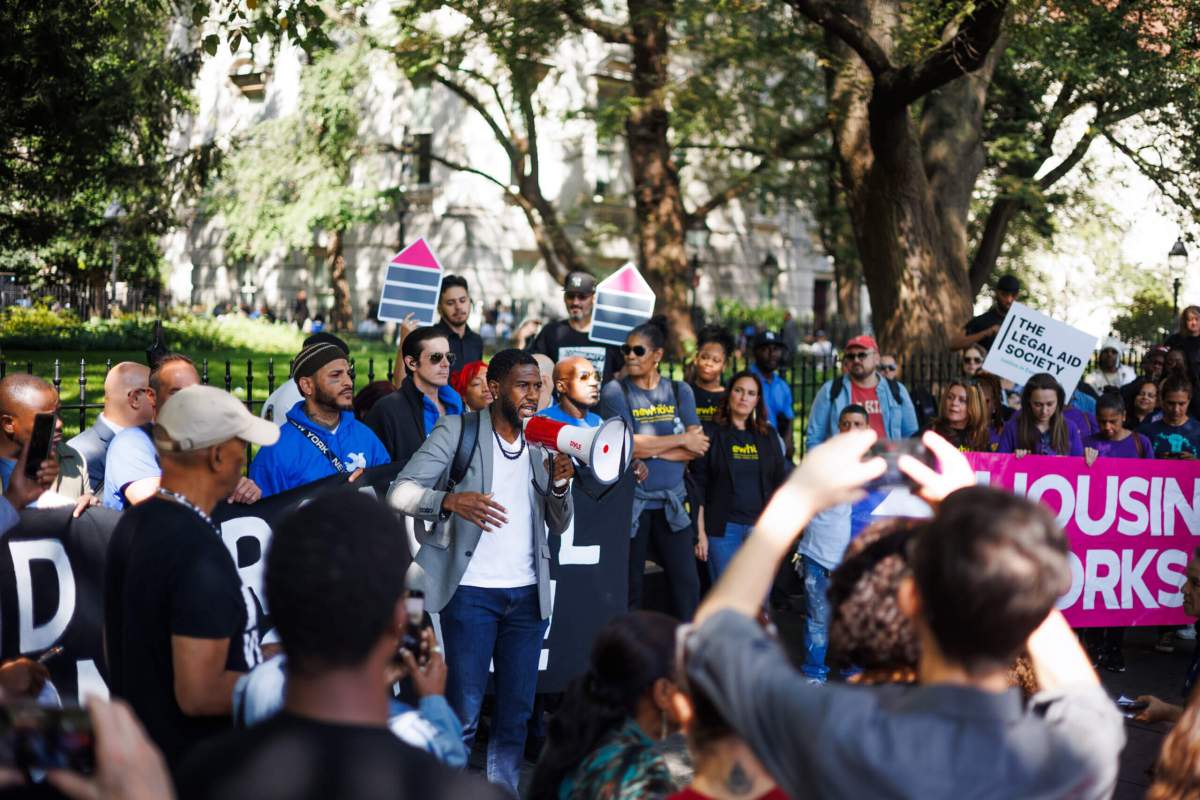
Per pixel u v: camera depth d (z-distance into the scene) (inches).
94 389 505.0
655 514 283.0
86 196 927.7
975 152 611.5
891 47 565.3
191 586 115.3
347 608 73.5
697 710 86.7
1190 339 448.1
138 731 64.2
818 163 978.7
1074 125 896.9
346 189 1145.4
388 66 995.3
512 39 667.4
